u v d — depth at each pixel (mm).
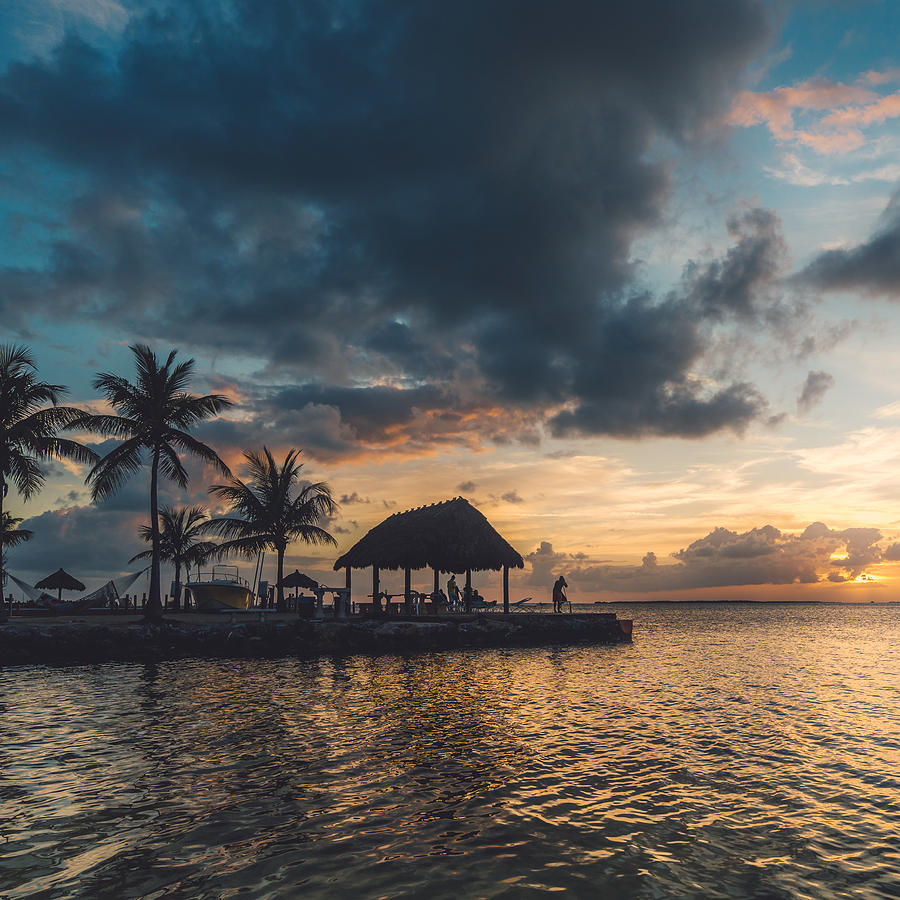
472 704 17500
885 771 11352
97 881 6660
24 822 8336
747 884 6730
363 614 37688
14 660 26266
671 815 8867
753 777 10859
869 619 114688
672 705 18078
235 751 12047
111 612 42219
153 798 9305
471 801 9289
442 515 40250
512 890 6512
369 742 12844
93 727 14109
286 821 8414
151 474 32656
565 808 9055
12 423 30719
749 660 32781
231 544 43844
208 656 29484
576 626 41344
